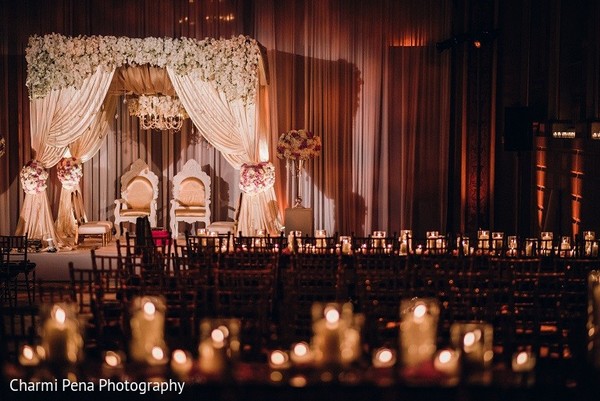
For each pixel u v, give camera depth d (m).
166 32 15.82
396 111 15.99
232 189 16.41
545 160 14.67
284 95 15.97
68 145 14.45
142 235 11.30
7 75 15.70
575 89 13.37
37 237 14.35
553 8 14.12
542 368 6.64
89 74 14.19
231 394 5.50
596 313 7.17
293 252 10.32
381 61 15.90
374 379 5.52
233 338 5.82
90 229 14.91
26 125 15.76
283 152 15.01
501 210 15.84
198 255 9.66
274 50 15.87
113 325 7.81
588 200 12.18
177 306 7.91
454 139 15.95
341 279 8.48
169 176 16.45
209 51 14.09
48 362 5.92
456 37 15.20
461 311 7.95
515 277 8.37
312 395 5.48
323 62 15.95
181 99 14.23
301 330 7.79
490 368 5.71
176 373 5.66
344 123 16.03
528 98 15.46
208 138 14.34
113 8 15.74
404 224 16.11
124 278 8.70
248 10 15.87
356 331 6.09
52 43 14.11
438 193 16.03
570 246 10.95
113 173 16.44
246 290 8.14
